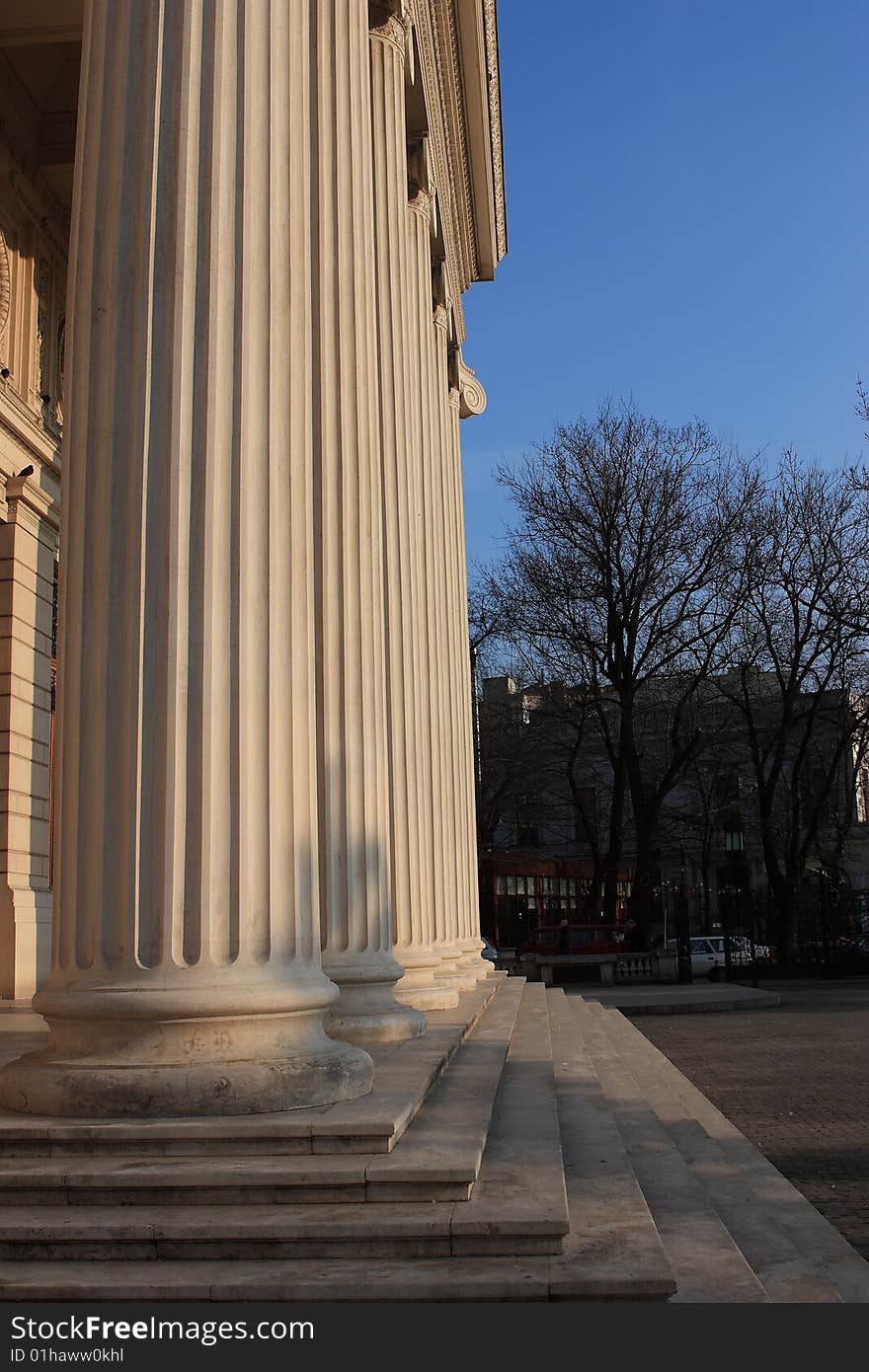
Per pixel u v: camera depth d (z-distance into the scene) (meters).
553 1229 4.26
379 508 8.91
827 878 49.38
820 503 46.34
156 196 5.87
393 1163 4.67
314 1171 4.57
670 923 62.34
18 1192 4.60
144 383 5.69
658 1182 6.51
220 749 5.48
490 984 17.86
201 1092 5.08
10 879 14.99
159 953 5.30
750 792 53.12
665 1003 28.95
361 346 8.90
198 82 6.02
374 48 12.07
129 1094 5.06
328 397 8.66
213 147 5.96
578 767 54.12
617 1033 18.88
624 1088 10.45
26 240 15.75
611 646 45.19
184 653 5.49
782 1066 17.66
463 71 18.52
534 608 45.78
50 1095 5.12
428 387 15.19
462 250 22.66
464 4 17.02
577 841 60.38
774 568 46.19
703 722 52.47
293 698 5.85
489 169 21.59
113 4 6.21
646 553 44.34
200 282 5.82
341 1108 5.24
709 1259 4.92
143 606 5.51
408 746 11.45
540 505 45.06
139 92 6.02
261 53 6.21
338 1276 4.05
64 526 5.82
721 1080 16.23
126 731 5.44
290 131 6.36
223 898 5.39
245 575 5.66
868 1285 5.79
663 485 44.47
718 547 44.47
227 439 5.73
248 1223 4.29
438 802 14.84
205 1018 5.23
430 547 14.83
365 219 9.21
